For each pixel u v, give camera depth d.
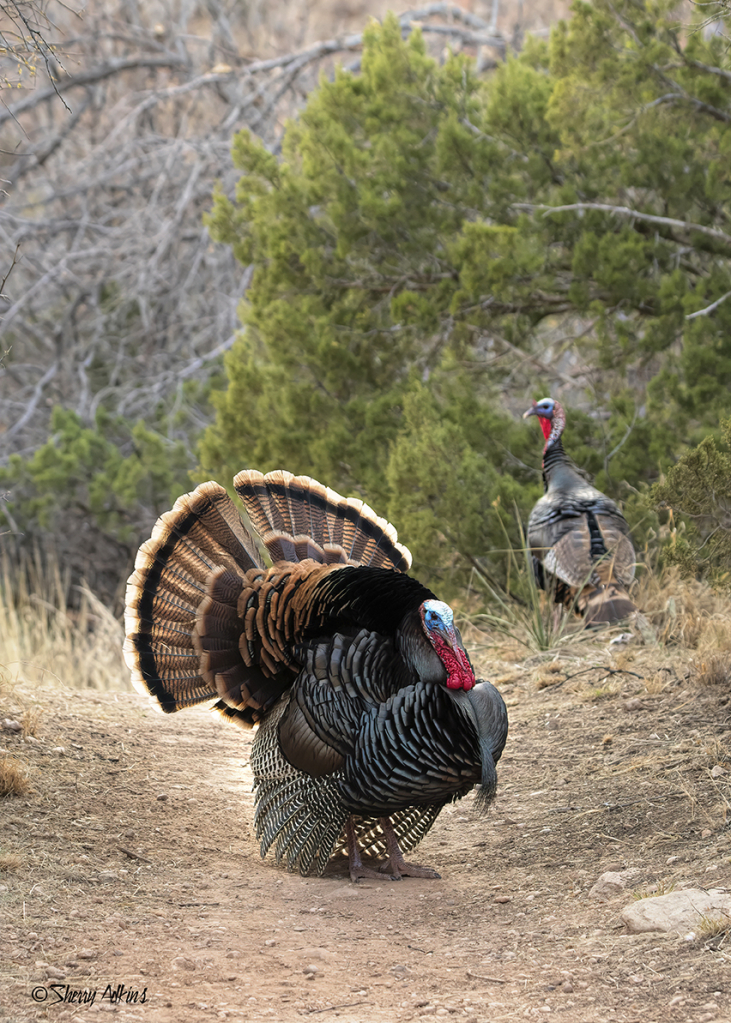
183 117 56.47
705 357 31.38
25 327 55.62
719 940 13.02
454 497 31.92
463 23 59.56
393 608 17.02
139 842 17.83
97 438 48.22
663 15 31.47
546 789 20.02
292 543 19.84
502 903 15.92
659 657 25.17
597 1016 11.95
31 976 12.75
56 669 32.44
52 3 57.03
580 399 41.31
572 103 31.89
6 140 59.41
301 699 17.06
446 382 37.03
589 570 27.84
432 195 36.09
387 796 16.42
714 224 34.44
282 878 17.31
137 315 56.03
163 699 18.20
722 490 22.00
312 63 57.38
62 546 48.75
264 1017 12.19
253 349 41.56
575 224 34.41
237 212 38.25
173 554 18.53
